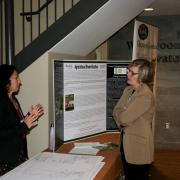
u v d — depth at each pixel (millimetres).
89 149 2742
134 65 2633
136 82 2633
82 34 3209
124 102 2789
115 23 3664
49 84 3033
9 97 2561
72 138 3043
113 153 2627
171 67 6230
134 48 4324
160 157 5711
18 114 2586
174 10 5645
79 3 2938
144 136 2582
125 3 3209
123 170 2760
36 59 3027
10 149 2398
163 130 6355
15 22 3646
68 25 2963
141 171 2611
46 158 2160
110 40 6434
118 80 3424
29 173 1845
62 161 2090
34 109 2582
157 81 6293
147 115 2613
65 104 2934
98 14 2984
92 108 3242
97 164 2066
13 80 2512
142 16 6273
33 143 3088
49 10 3613
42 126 3051
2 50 3350
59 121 2838
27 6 3693
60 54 3299
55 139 2727
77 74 3037
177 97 6234
